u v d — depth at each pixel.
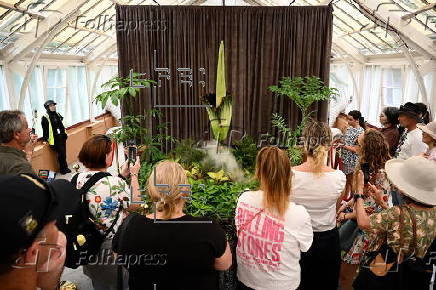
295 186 1.97
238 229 1.72
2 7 4.12
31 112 6.37
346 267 2.63
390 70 7.11
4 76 5.27
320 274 2.10
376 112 7.86
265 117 3.88
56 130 6.33
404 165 1.77
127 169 2.36
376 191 2.19
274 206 1.63
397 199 2.31
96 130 9.08
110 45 8.35
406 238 1.63
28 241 0.69
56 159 6.63
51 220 0.77
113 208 1.86
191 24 3.55
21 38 5.07
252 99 3.86
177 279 1.40
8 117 2.15
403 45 5.33
